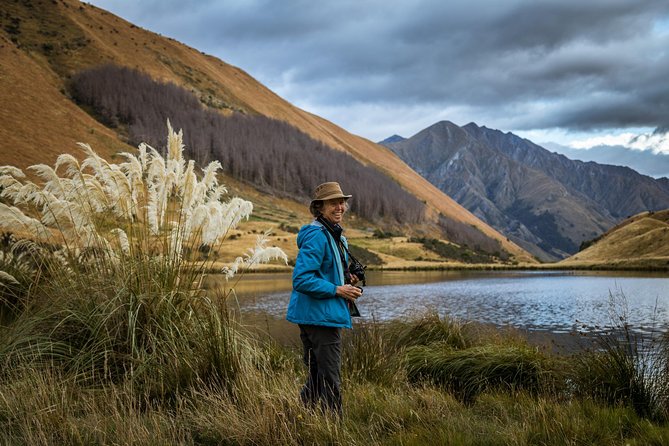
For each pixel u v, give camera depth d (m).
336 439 3.34
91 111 166.38
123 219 6.18
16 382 4.21
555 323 19.34
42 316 5.16
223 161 171.50
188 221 6.12
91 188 6.23
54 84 172.38
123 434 3.37
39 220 5.99
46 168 6.11
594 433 3.75
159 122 171.12
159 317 5.05
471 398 5.67
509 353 6.31
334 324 3.59
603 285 44.16
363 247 116.69
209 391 4.07
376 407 4.28
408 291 39.31
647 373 5.03
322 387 3.69
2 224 5.87
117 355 4.75
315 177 192.75
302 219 148.38
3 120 124.69
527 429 3.74
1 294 6.21
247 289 37.34
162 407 4.17
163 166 6.27
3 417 3.81
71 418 3.67
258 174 177.38
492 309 25.48
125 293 5.10
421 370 6.51
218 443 3.46
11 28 199.75
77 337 5.02
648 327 16.80
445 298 32.50
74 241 6.03
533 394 5.50
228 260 66.38
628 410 4.38
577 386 5.36
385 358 6.27
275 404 3.73
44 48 195.75
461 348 7.48
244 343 5.30
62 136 132.50
